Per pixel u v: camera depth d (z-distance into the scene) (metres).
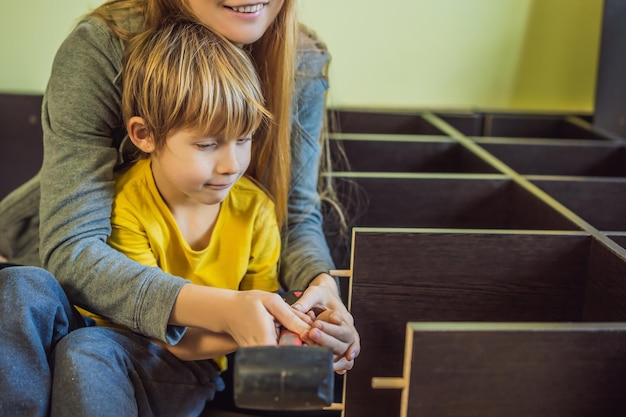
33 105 1.95
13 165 1.98
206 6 1.08
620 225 1.46
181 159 1.04
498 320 1.15
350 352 1.02
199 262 1.14
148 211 1.11
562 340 0.85
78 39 1.13
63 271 1.06
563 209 1.24
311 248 1.24
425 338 0.84
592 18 2.01
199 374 1.13
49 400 0.95
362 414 1.18
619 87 1.88
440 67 2.03
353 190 1.44
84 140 1.11
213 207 1.15
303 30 1.32
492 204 1.45
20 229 1.30
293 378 0.80
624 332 0.86
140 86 1.05
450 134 1.73
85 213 1.08
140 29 1.15
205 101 1.01
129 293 1.01
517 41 2.02
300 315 0.99
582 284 1.15
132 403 0.97
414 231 1.11
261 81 1.20
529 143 1.67
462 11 1.99
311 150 1.30
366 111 1.92
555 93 2.06
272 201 1.24
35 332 0.96
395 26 1.99
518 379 0.86
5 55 1.96
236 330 0.97
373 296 1.13
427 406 0.85
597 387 0.87
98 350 0.97
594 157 1.68
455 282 1.13
